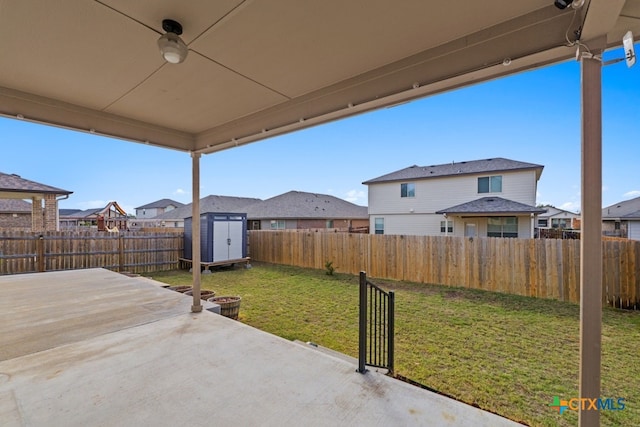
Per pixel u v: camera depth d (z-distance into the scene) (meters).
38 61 2.15
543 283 6.19
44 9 1.57
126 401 1.97
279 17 1.67
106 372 2.33
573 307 5.51
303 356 2.66
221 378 2.28
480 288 6.94
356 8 1.59
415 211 15.16
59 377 2.25
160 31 1.79
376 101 2.36
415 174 15.52
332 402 2.01
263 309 5.37
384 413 1.91
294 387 2.18
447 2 1.56
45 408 1.88
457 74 1.93
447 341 3.89
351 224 25.55
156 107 3.11
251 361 2.55
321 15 1.65
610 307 5.45
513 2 1.56
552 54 1.65
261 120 3.24
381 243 8.45
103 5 1.55
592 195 1.49
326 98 2.67
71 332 3.11
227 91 2.72
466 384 2.84
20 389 2.09
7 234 7.45
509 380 2.92
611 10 1.30
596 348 1.49
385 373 2.74
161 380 2.23
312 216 21.88
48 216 11.85
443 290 6.87
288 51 2.04
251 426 1.76
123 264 9.21
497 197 13.20
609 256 5.53
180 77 2.43
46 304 4.12
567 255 5.96
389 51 2.05
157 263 9.84
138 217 36.62
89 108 3.12
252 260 11.91
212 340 2.96
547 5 1.59
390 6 1.58
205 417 1.83
